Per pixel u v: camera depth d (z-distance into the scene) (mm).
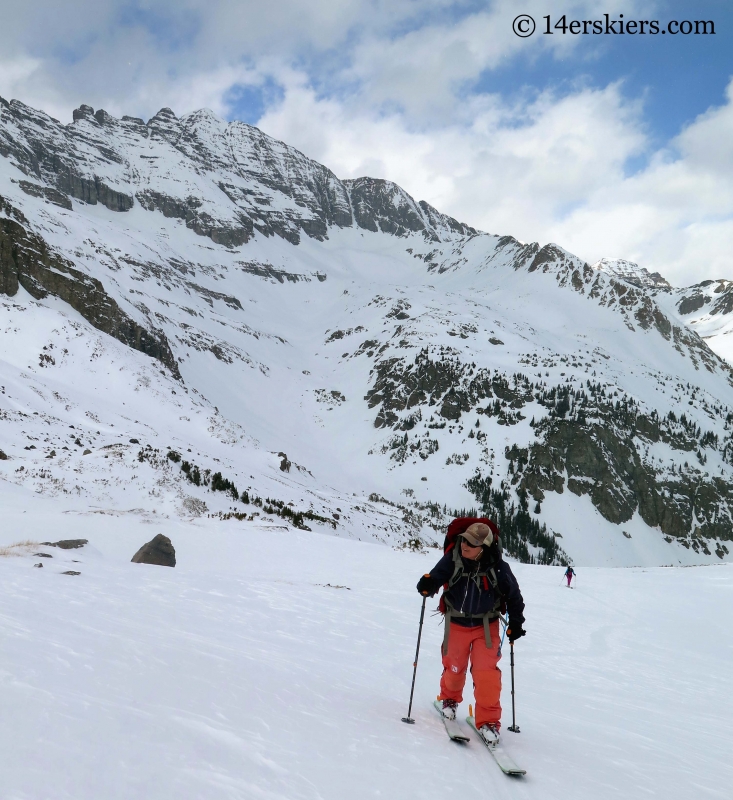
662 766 4828
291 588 14461
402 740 4098
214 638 6910
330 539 32938
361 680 6469
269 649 7137
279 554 25734
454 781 3402
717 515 186500
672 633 17719
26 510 26094
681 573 36250
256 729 3504
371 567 24797
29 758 2375
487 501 166625
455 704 4945
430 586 4754
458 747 4246
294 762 3102
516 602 4645
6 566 9555
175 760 2738
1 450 42469
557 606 20984
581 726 6273
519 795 3400
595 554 162250
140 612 7477
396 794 2988
